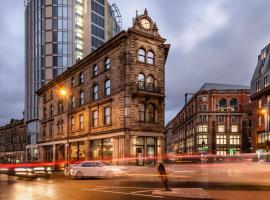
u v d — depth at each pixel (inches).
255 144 2719.0
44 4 3348.9
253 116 2802.7
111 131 1619.1
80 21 3412.9
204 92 4286.4
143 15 1642.5
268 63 2610.7
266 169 1577.3
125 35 1560.0
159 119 1646.2
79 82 1988.2
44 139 2472.9
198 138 4232.3
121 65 1588.3
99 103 1744.6
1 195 685.3
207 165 2047.2
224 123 4200.3
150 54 1660.9
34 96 3275.1
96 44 3565.5
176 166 1622.8
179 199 598.5
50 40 3260.3
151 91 1610.5
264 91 2551.7
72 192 725.9
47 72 3221.0
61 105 2214.6
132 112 1552.7
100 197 633.0
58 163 2055.9
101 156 1717.5
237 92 4215.1
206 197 601.6
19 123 3641.7
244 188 779.4
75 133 1990.7
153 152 1620.3
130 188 798.5
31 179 1184.8
